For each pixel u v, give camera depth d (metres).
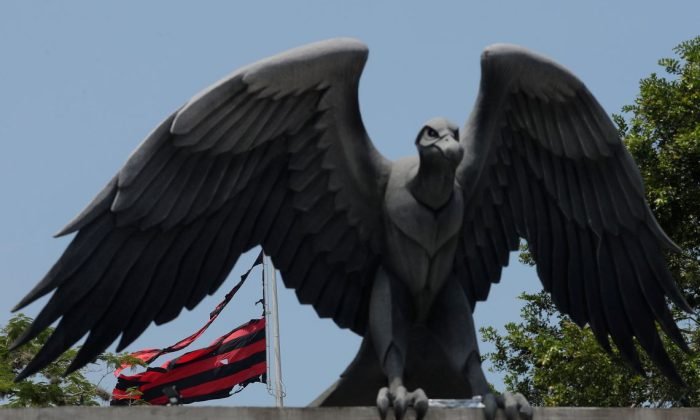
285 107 14.45
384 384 14.51
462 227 15.30
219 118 14.26
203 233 14.70
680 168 26.45
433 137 13.99
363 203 14.75
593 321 15.72
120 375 27.20
